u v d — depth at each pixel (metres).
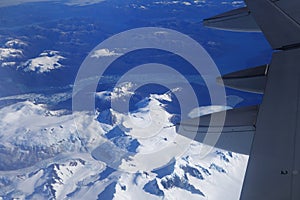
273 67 6.89
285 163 4.71
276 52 7.17
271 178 4.47
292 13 7.95
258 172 4.61
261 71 7.43
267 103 6.07
